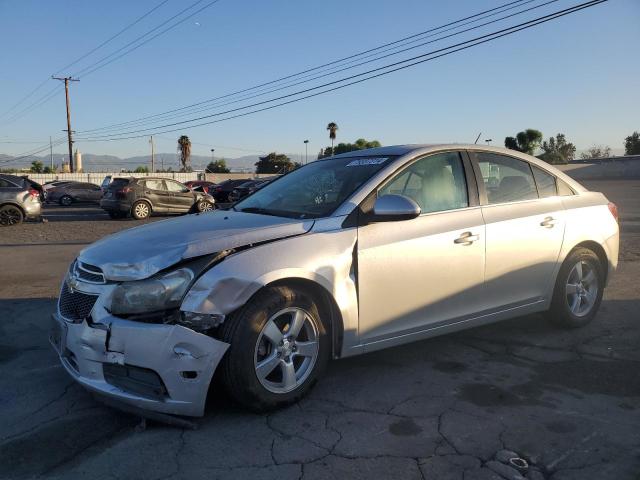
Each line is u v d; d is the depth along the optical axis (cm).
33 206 1683
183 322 311
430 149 430
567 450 303
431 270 398
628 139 8344
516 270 449
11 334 513
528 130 6041
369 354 449
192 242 329
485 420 337
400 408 353
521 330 508
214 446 307
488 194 446
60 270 854
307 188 430
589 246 513
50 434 323
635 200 2217
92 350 321
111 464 291
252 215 399
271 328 337
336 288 356
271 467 287
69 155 5050
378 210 364
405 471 283
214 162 8856
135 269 319
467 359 438
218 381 342
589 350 457
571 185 511
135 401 313
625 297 626
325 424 332
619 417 341
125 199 1959
